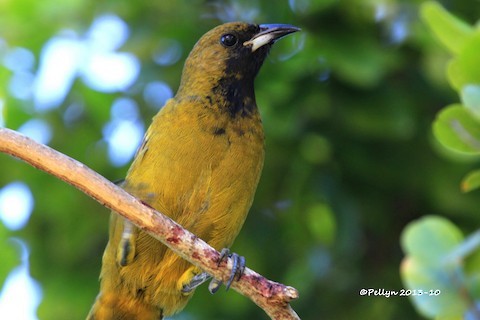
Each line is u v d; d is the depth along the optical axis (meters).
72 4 13.41
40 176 13.09
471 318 8.46
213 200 9.35
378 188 12.08
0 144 7.63
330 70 11.80
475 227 11.87
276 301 7.88
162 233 7.90
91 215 12.97
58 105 13.23
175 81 12.54
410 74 12.10
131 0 12.89
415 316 12.11
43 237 13.25
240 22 10.77
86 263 12.99
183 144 9.38
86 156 13.05
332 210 11.70
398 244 12.21
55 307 12.98
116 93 12.94
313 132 11.88
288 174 12.13
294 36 12.00
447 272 8.63
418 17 11.77
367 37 11.80
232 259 8.08
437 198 11.86
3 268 13.23
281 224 12.38
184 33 12.59
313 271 11.91
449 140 8.52
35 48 13.56
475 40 8.51
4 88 13.47
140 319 9.81
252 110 9.95
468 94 8.11
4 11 13.62
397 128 11.53
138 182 9.39
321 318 12.09
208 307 12.68
